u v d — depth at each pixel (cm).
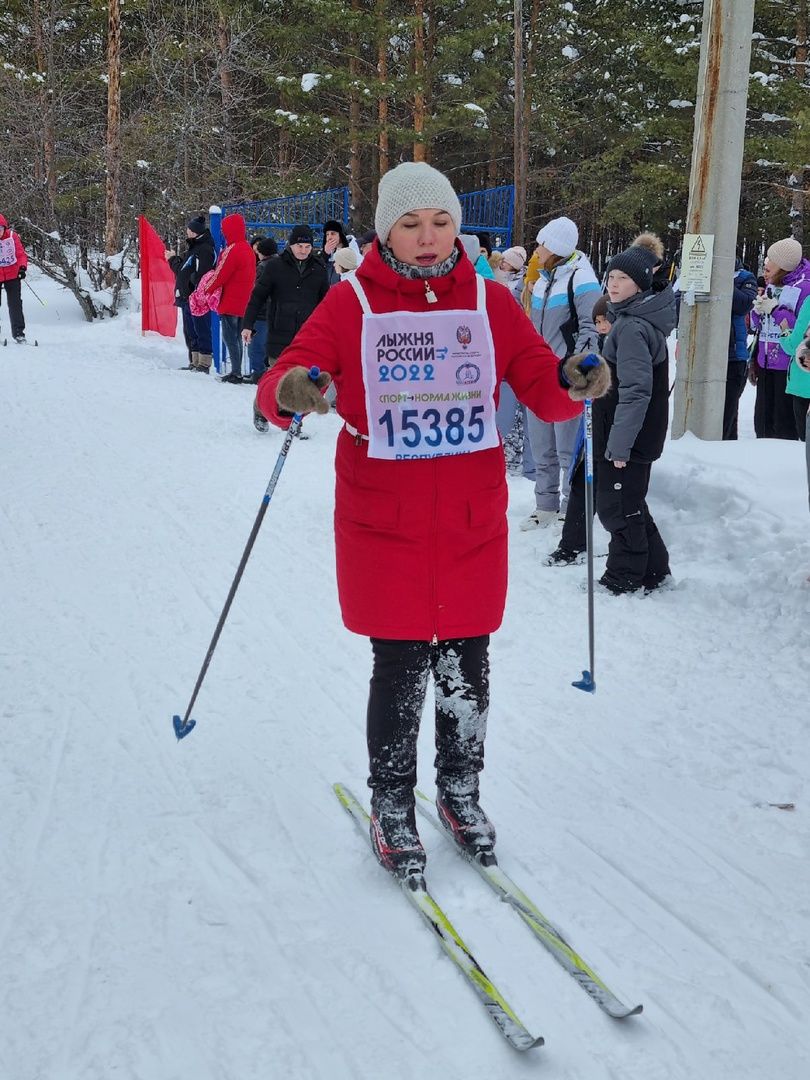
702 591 438
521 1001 200
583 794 283
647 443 427
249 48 2308
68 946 216
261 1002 200
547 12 2378
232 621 419
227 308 1057
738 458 548
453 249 231
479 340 231
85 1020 194
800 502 484
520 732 322
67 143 2323
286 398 213
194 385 1076
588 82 2495
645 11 2233
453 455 231
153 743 312
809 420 424
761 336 687
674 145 2217
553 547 519
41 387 1021
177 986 204
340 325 228
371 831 249
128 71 2314
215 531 549
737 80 565
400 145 2352
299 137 2312
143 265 1427
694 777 292
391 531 231
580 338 505
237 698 347
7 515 569
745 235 2331
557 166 2623
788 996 202
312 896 235
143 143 2147
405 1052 187
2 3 2486
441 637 237
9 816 268
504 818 270
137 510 587
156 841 257
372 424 229
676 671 367
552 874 244
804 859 250
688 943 219
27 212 2141
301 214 1416
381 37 2061
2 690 348
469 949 215
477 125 2228
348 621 241
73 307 1709
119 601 440
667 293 420
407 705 242
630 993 203
